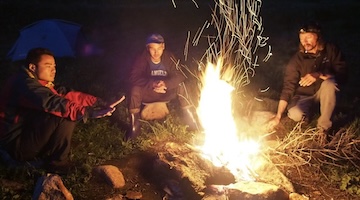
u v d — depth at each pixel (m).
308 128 3.29
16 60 5.52
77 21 8.25
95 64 5.26
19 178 2.65
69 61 5.43
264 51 5.93
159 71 3.40
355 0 9.99
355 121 3.36
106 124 3.32
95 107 2.99
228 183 2.62
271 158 2.88
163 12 8.73
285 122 3.45
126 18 8.52
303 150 2.99
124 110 3.62
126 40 6.94
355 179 2.69
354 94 4.27
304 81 3.15
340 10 8.77
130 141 3.06
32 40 5.63
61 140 2.75
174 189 2.54
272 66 5.15
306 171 2.80
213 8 8.82
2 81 4.56
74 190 2.53
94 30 7.66
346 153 3.00
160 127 3.17
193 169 2.63
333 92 3.08
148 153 2.93
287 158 2.89
